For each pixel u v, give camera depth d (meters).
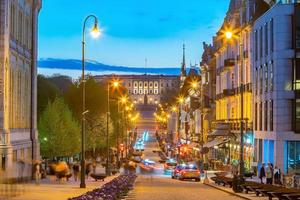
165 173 96.12
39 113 107.12
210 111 122.12
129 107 195.25
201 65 138.75
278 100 64.25
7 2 49.31
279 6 64.12
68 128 80.06
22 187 43.28
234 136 89.00
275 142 64.38
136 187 52.81
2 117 48.91
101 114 107.19
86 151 110.88
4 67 49.12
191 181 69.06
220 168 92.25
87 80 110.81
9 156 48.81
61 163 66.88
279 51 64.12
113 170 84.81
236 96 88.56
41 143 78.38
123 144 139.12
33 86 62.47
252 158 75.94
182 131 178.50
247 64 83.12
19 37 56.44
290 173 57.94
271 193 35.62
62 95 116.19
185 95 178.50
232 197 41.09
